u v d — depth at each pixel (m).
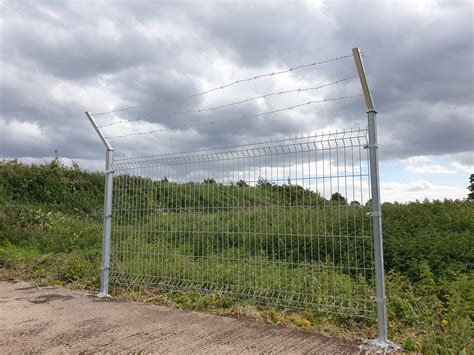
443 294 5.47
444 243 6.90
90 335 3.97
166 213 5.65
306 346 3.59
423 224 8.33
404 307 4.47
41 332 4.07
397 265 6.81
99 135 6.25
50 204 15.12
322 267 4.39
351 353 3.42
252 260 4.86
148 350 3.55
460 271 6.23
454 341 3.60
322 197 4.25
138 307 5.03
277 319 4.34
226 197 5.05
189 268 5.36
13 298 5.58
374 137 3.90
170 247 5.58
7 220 12.09
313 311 4.41
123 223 6.10
